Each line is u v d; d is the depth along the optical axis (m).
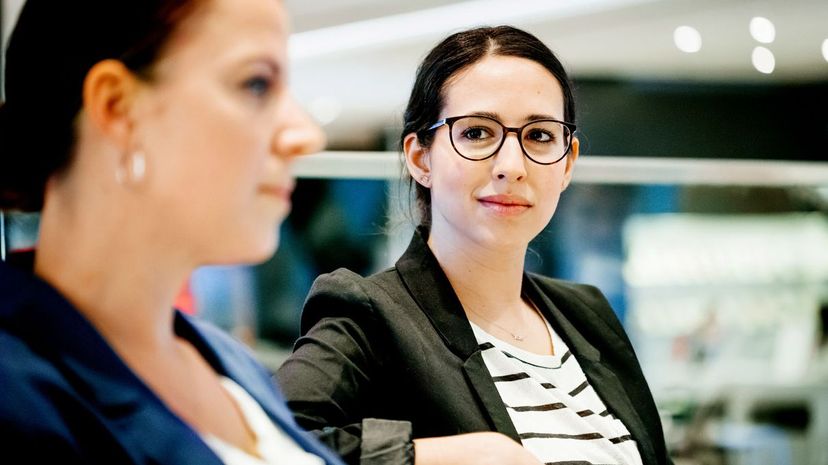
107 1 0.62
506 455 1.04
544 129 1.26
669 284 3.78
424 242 1.31
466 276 1.29
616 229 3.69
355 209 3.44
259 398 0.79
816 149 2.62
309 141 0.67
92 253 0.63
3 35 1.33
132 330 0.66
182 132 0.62
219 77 0.62
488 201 1.24
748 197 3.79
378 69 2.41
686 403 3.61
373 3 2.23
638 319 3.76
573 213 3.65
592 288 1.50
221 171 0.62
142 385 0.62
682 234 3.76
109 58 0.61
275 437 0.75
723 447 3.49
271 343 3.56
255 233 0.65
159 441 0.61
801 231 3.83
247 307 3.52
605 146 2.57
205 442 0.63
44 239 0.65
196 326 0.79
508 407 1.22
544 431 1.21
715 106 2.59
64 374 0.60
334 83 2.46
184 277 0.66
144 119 0.61
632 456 1.29
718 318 3.81
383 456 1.02
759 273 3.82
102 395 0.60
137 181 0.61
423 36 2.32
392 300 1.24
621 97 2.55
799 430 3.51
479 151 1.24
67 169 0.64
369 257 3.46
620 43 2.42
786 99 2.57
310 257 3.50
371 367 1.19
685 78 2.54
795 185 3.77
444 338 1.23
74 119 0.63
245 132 0.63
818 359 3.78
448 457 1.03
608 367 1.40
